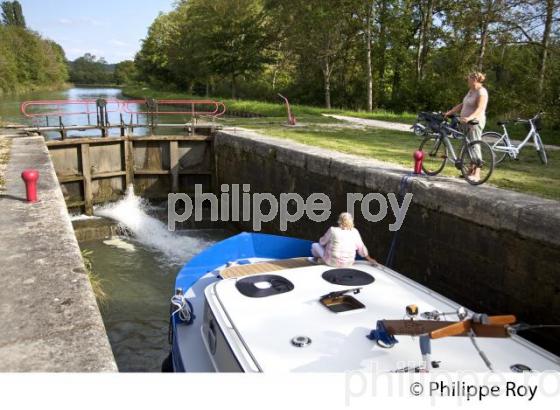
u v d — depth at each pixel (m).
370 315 4.61
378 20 34.12
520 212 6.04
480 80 7.68
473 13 21.00
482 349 4.18
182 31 54.12
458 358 4.03
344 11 31.69
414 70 35.81
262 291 4.91
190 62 50.81
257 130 16.39
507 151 9.31
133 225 14.05
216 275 6.72
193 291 6.32
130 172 15.87
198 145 16.34
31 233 5.62
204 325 5.13
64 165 14.77
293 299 4.85
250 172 13.81
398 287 5.24
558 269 5.64
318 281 5.27
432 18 33.56
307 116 22.92
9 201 6.93
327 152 10.99
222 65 45.03
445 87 30.70
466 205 6.84
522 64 20.70
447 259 7.29
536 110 16.48
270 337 4.24
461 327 3.42
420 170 8.34
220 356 4.49
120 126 15.75
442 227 7.33
